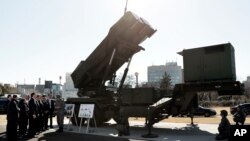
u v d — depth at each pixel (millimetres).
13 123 12055
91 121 17297
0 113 31156
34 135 13664
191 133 14188
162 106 13992
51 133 14555
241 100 59031
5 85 79688
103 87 17766
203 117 27750
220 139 11594
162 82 79062
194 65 14141
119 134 13477
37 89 101188
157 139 12195
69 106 17984
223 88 13383
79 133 14516
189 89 14383
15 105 12211
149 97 15078
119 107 16812
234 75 13828
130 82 72125
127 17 15961
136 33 16703
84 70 18547
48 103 16125
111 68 18672
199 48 14078
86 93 18953
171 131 15031
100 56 17766
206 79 13734
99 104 17188
